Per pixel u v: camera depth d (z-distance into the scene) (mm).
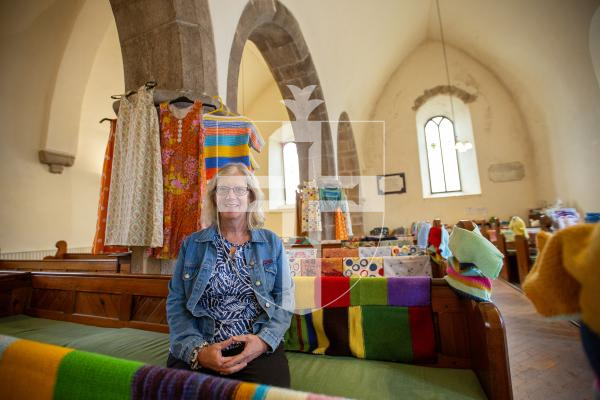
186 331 1293
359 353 1666
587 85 6203
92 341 1910
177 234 2410
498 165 9734
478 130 10055
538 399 1976
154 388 660
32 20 5512
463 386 1327
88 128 6727
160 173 2445
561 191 7973
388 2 7672
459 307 1571
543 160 8742
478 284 1369
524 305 4188
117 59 6727
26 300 2779
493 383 1147
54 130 5977
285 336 1800
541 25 6863
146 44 2861
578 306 528
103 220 2686
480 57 9906
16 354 815
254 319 1356
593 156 6430
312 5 5520
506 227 8406
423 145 10781
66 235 6234
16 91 5520
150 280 2186
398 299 1664
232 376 1187
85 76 6250
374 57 8883
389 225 10477
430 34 10523
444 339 1575
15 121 5523
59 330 2219
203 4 2924
